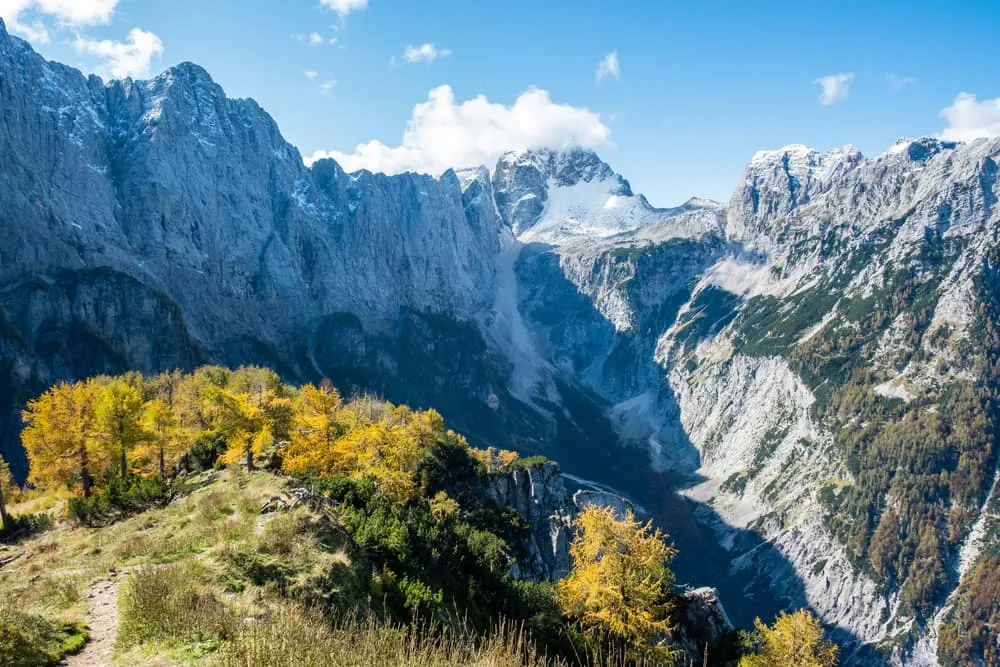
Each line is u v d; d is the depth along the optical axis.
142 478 52.12
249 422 53.00
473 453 109.12
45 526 44.72
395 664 14.41
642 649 37.91
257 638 14.14
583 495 146.00
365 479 42.75
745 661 47.94
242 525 25.30
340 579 21.23
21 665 14.02
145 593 17.30
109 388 54.34
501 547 48.03
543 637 32.69
